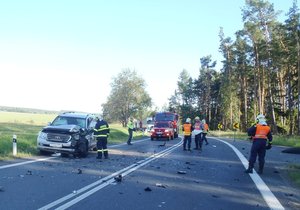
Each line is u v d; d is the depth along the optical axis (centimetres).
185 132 2620
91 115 2188
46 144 1873
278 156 2438
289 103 6644
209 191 1083
